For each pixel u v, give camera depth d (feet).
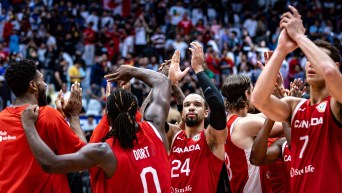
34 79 13.30
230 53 55.93
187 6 67.67
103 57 53.93
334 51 11.84
